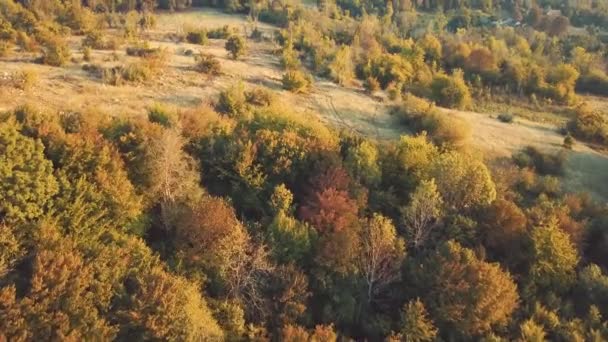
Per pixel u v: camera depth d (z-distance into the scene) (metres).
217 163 38.59
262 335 29.97
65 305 26.30
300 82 61.03
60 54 52.97
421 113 57.88
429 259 34.91
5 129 31.02
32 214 28.98
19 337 24.48
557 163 55.22
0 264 26.59
